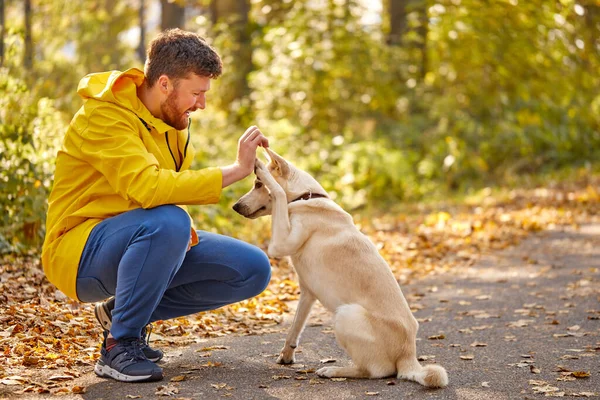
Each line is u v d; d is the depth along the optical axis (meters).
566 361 3.78
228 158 10.52
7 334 3.89
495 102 15.71
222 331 4.47
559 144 15.87
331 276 3.59
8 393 3.05
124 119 3.25
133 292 3.21
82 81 3.38
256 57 15.24
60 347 3.80
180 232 3.21
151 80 3.30
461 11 14.84
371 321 3.42
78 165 3.30
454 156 14.62
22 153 6.32
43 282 5.16
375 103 15.16
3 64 7.34
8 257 5.70
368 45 14.96
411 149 15.03
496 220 9.94
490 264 7.30
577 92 15.19
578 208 10.75
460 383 3.38
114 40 17.52
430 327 4.75
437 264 7.37
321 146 13.59
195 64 3.24
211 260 3.48
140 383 3.24
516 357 3.90
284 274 6.44
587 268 6.85
